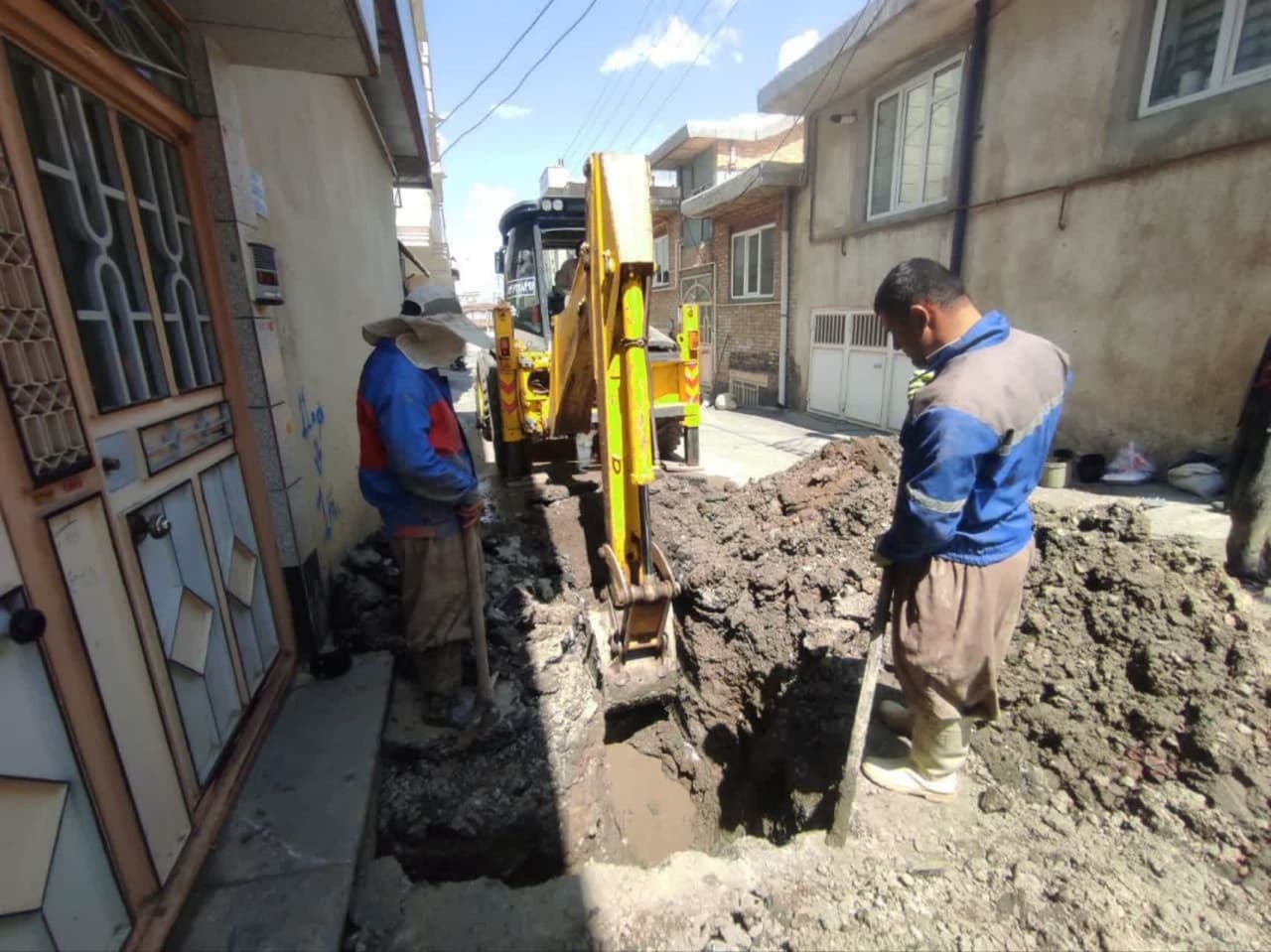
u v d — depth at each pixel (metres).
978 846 2.07
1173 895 1.86
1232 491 3.71
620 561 3.31
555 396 4.67
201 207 2.41
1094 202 6.07
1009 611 2.01
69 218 1.62
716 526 4.58
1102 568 2.91
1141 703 2.40
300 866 1.90
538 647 3.26
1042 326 6.70
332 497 3.55
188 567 2.05
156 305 1.99
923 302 1.86
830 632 3.16
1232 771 2.13
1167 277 5.60
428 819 2.44
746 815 3.04
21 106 1.49
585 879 2.02
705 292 14.62
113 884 1.52
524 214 6.18
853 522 3.92
